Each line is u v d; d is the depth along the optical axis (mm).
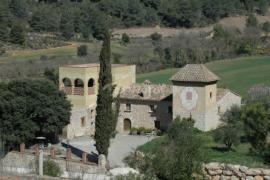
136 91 130750
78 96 127188
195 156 64750
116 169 75062
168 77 185000
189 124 110375
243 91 164375
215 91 125312
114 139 119125
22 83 110500
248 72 192125
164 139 101062
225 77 186250
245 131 96750
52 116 111188
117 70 129625
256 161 80625
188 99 122312
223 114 119125
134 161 75562
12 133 106438
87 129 126875
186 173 62562
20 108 107188
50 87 113000
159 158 63344
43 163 77188
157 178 61844
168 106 126500
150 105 128125
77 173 76750
